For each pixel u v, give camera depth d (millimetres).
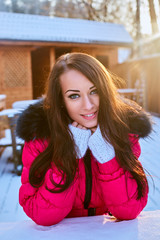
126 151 966
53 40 10156
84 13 16578
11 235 840
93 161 1037
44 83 1114
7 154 5020
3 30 10680
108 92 924
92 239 792
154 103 9633
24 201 976
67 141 945
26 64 10336
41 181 955
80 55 899
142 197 996
